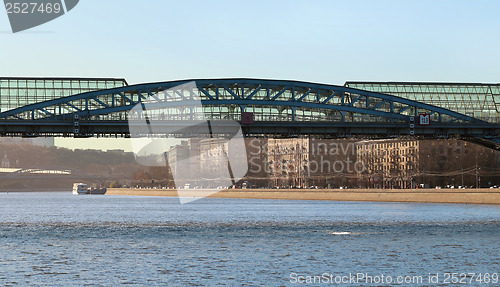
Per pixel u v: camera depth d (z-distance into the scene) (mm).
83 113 93688
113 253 60812
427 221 99625
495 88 124000
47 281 45969
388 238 73562
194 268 51500
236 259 56438
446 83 122812
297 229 86688
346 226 91250
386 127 98938
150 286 43969
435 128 101000
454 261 55125
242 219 110688
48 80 109375
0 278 47344
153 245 67250
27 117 106938
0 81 108562
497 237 74062
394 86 121250
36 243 69875
